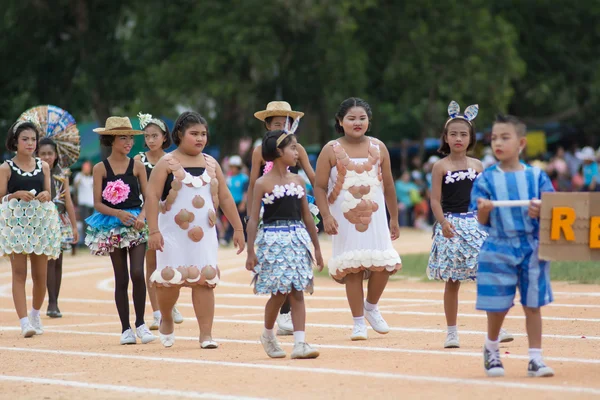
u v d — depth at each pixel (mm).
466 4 72438
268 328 17562
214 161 19688
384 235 20016
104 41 73438
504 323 21734
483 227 15125
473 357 16953
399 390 13805
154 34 69312
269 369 16047
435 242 19141
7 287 35750
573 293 27438
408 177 70062
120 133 21547
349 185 19922
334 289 31344
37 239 22656
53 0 72562
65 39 76375
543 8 84500
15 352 19312
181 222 19062
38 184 23047
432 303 26375
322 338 20031
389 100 77312
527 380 14336
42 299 22922
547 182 14883
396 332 20844
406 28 71312
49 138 26438
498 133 14891
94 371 16547
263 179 17625
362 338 19594
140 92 67375
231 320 24109
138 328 20656
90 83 72125
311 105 73375
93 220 21109
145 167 22906
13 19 71625
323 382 14633
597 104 87562
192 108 68188
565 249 14164
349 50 67062
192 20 66312
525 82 87000
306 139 89125
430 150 89688
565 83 87562
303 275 17266
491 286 14719
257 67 63156
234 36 63500
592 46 87625
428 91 74188
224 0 65188
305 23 65375
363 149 20141
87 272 40875
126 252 20969
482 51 71875
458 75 71312
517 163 15078
